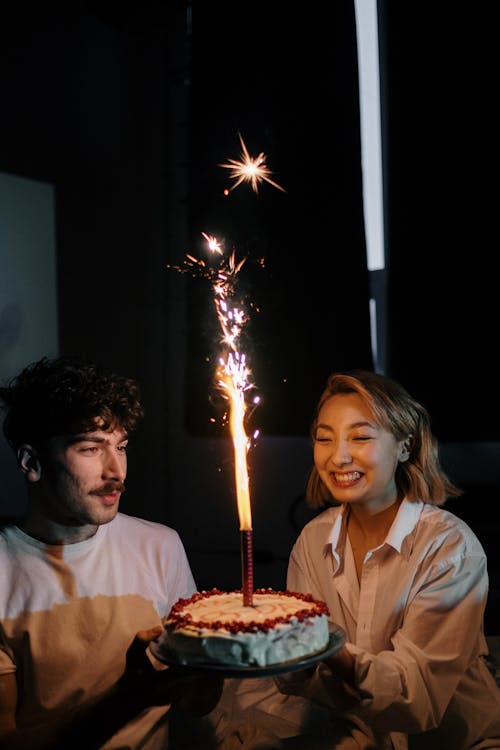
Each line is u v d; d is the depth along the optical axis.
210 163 4.46
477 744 1.67
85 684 1.56
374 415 1.70
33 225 4.40
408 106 3.94
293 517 4.36
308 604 1.49
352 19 4.06
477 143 3.76
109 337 4.95
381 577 1.74
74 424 1.50
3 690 1.51
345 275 4.11
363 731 1.72
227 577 4.38
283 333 4.21
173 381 4.98
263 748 1.66
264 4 4.28
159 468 5.04
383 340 4.42
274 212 4.24
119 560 1.66
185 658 1.35
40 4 4.48
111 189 5.00
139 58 5.14
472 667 1.71
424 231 3.92
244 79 4.34
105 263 4.93
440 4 3.82
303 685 1.62
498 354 3.76
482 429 3.82
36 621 1.55
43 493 1.57
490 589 3.41
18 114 4.32
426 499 1.81
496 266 3.74
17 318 4.27
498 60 3.69
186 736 1.80
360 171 4.07
